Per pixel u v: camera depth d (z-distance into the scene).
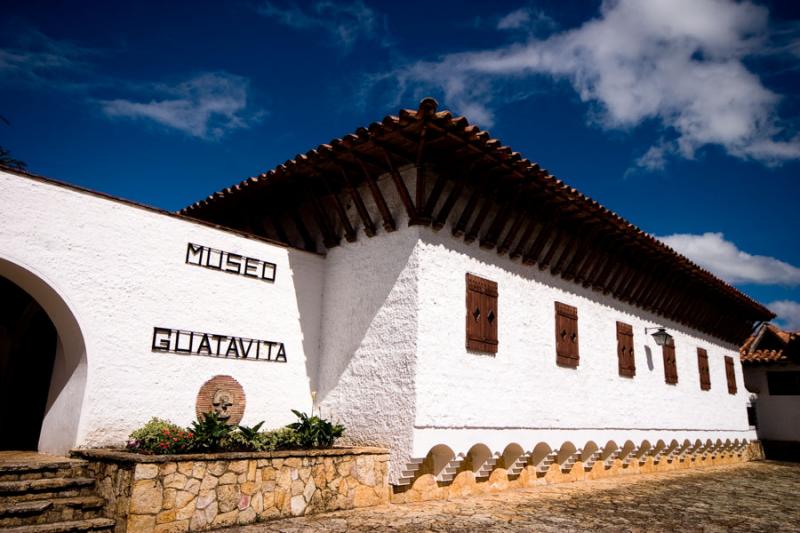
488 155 9.52
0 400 10.77
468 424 9.87
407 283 9.73
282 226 12.72
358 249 10.91
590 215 11.95
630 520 9.04
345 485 8.63
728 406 20.38
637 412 14.76
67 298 7.95
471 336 10.22
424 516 8.35
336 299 11.07
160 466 6.73
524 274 11.84
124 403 8.30
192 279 9.38
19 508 6.34
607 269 13.98
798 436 23.03
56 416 8.47
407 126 8.81
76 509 6.74
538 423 11.40
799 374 23.58
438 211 10.16
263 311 10.29
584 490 11.85
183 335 9.11
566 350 12.53
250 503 7.51
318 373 10.95
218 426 8.01
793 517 10.10
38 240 7.82
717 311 19.91
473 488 10.45
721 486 14.03
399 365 9.48
